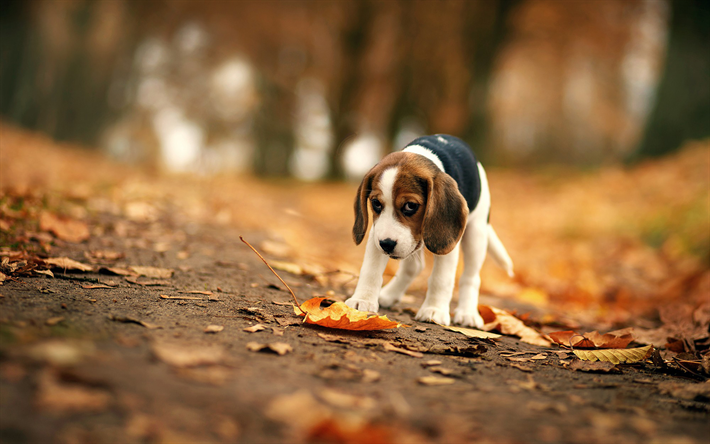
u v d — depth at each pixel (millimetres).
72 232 4367
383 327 2676
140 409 1396
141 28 24797
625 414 1829
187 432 1327
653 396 2105
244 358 1958
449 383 2002
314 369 1961
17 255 3277
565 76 28719
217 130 27984
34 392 1389
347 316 2619
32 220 4477
